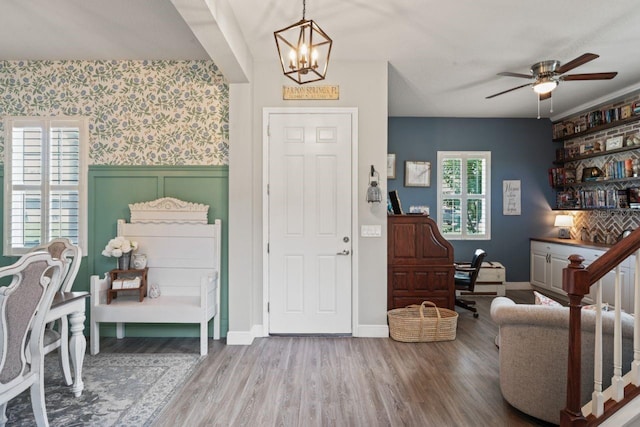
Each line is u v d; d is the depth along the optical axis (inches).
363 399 97.2
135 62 148.0
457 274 197.6
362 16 110.7
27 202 149.0
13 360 71.9
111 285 133.1
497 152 232.5
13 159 148.6
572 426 70.4
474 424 85.8
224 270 146.9
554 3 103.3
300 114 145.0
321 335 145.5
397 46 131.6
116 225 148.6
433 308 152.9
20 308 71.6
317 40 126.8
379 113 145.0
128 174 148.3
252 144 142.5
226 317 146.4
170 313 127.1
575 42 127.6
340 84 144.8
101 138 148.5
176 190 148.3
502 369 92.7
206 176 147.6
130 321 127.5
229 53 111.5
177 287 142.9
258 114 144.8
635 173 175.2
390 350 131.2
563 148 229.1
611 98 184.4
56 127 148.6
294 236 145.5
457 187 233.0
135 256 139.0
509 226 233.3
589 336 79.3
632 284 152.6
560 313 81.2
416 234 156.5
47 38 128.9
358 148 145.3
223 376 110.4
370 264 145.6
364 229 145.4
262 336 144.9
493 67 150.5
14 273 68.1
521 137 232.8
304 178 145.5
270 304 145.6
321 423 86.3
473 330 154.4
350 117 145.1
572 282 71.7
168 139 148.0
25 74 148.0
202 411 91.1
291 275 145.6
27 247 149.0
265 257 145.2
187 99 147.8
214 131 147.5
